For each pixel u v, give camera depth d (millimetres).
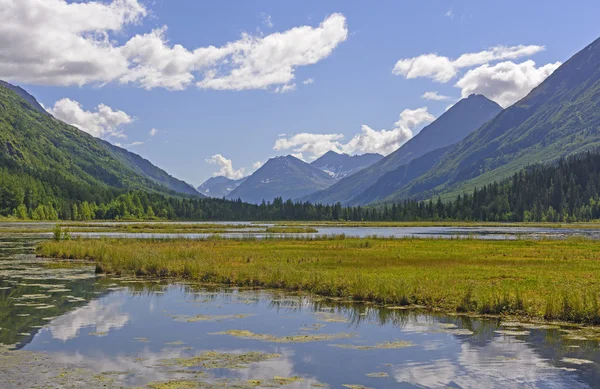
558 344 26078
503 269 50969
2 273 53500
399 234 141125
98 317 32375
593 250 73938
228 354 24531
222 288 44094
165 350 25172
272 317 32469
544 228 199875
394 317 32375
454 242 92500
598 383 20734
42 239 112938
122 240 91562
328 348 25625
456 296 35875
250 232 149875
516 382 20906
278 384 20469
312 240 98000
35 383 20188
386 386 20422
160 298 39062
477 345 26016
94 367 22359
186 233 144625
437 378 21344
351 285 40312
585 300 31453
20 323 30656
